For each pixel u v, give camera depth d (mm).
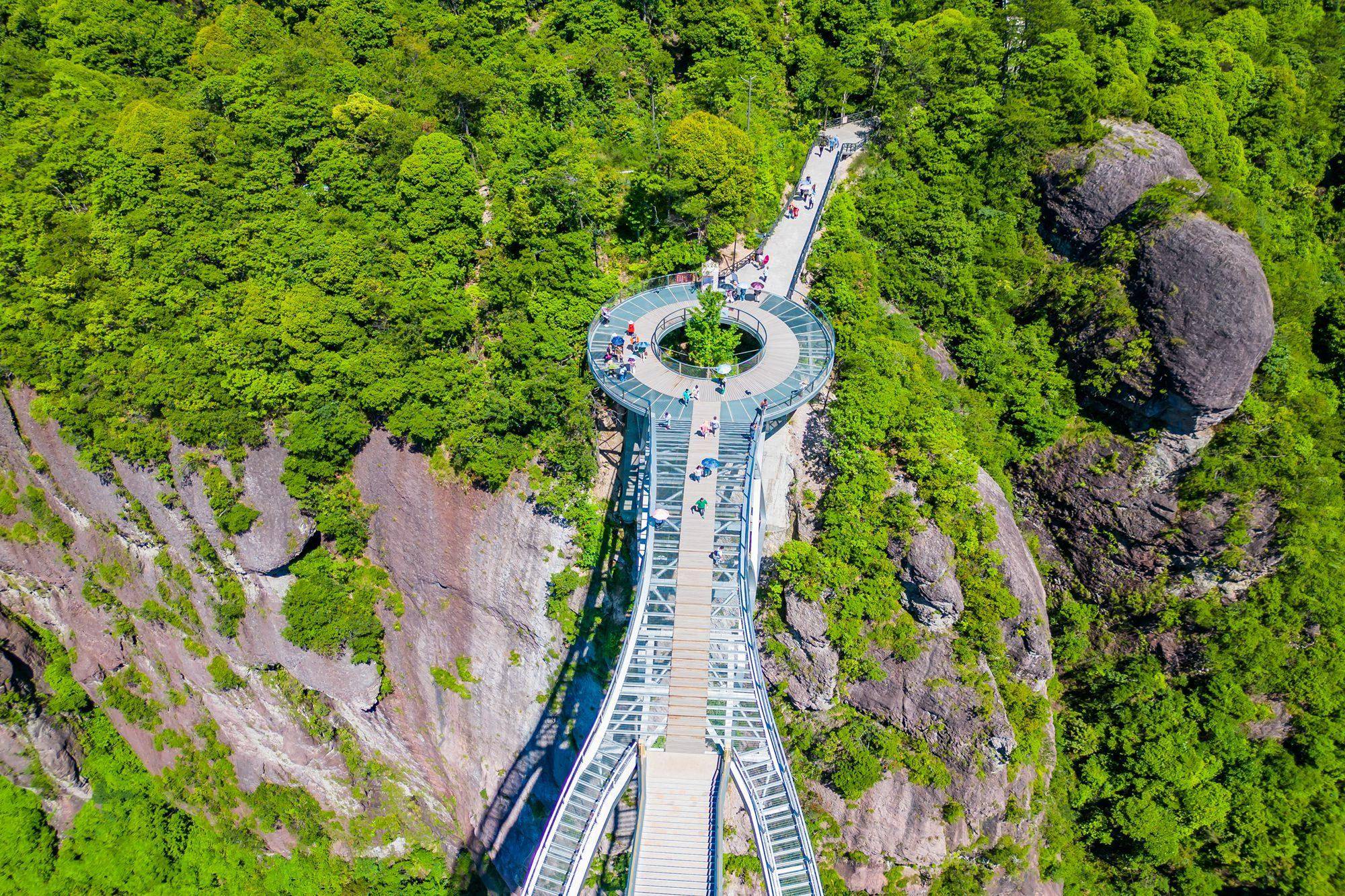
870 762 73188
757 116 93500
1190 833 78812
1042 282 86750
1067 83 87750
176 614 88062
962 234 84438
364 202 85375
